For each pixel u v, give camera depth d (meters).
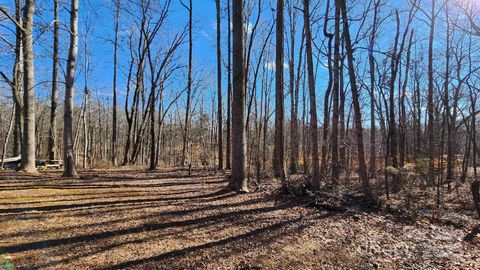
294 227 6.45
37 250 4.55
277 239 5.71
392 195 11.10
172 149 37.72
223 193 9.30
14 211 6.36
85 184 10.20
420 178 12.90
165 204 7.69
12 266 3.99
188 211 7.13
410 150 22.98
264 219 6.86
